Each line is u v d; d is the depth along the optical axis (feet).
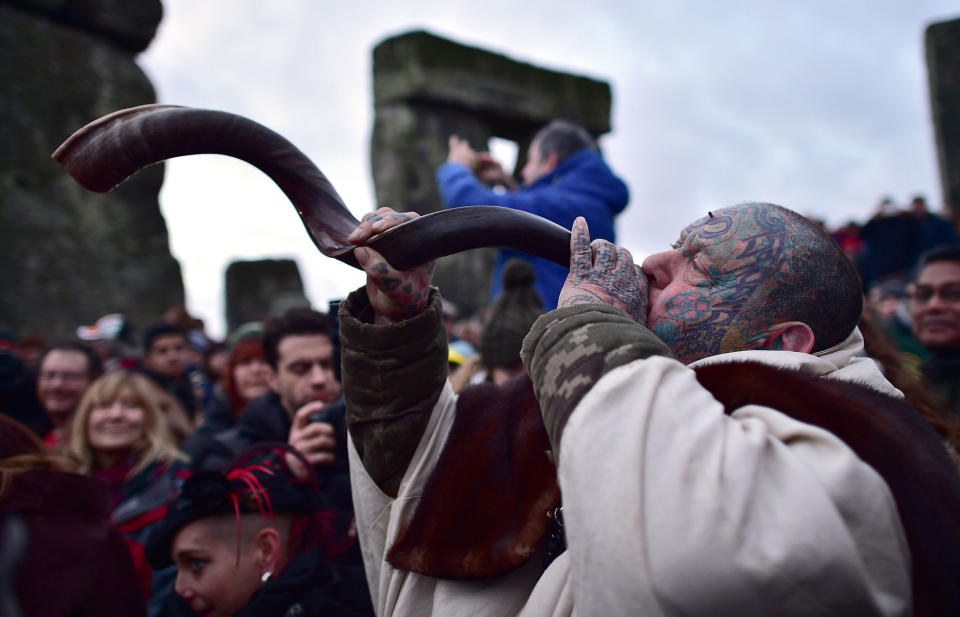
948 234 20.85
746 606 2.39
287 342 7.41
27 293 21.97
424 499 3.61
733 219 3.40
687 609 2.42
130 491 7.58
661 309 3.41
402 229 3.31
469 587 3.47
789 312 3.28
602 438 2.64
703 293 3.34
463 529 3.47
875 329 5.56
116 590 4.72
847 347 3.44
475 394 3.92
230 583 5.04
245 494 5.14
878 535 2.52
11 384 10.72
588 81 30.40
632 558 2.48
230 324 31.55
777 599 2.37
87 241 23.67
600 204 8.26
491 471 3.55
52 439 10.34
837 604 2.38
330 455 5.80
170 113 3.33
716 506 2.45
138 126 3.26
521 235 3.45
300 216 3.67
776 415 2.79
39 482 4.56
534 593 3.23
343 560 5.50
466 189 8.36
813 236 3.36
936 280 8.14
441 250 3.34
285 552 5.25
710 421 2.65
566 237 3.55
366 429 3.80
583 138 8.77
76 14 24.49
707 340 3.33
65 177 23.62
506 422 3.69
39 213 22.70
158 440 7.94
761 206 3.44
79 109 24.06
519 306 7.68
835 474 2.54
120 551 4.93
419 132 26.71
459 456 3.63
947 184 27.22
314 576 5.11
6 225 21.98
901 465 2.72
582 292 3.31
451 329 20.01
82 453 8.02
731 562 2.39
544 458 3.48
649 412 2.65
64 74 23.85
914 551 2.61
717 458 2.55
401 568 3.53
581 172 8.45
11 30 23.07
